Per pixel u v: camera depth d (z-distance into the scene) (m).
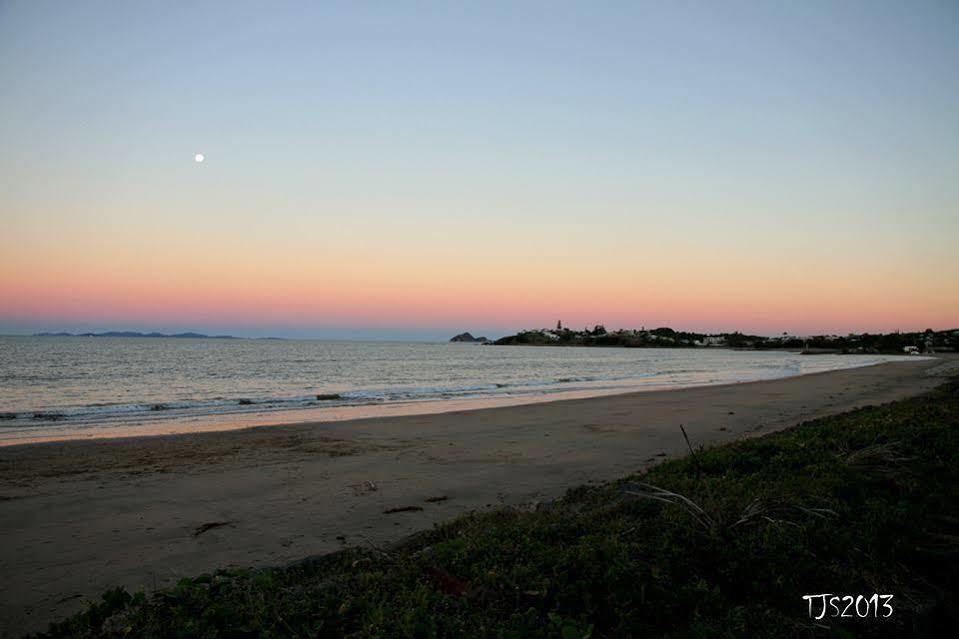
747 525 5.65
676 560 4.96
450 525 6.71
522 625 3.81
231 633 3.75
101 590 5.32
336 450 12.85
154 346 115.56
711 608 4.34
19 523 7.35
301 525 7.34
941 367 62.12
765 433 15.31
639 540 5.54
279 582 4.79
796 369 64.12
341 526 7.31
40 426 16.92
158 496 8.73
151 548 6.46
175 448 12.89
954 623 4.14
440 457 12.10
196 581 4.40
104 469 10.61
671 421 18.08
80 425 17.14
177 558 6.15
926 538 5.49
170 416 19.48
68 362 50.53
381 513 7.93
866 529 5.59
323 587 4.81
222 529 7.17
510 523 6.46
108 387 30.73
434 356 93.38
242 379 38.19
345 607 4.11
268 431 15.63
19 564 5.96
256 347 128.00
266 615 3.97
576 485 9.57
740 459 9.02
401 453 12.54
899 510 6.03
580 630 3.79
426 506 8.29
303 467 10.97
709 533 5.42
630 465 11.32
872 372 51.69
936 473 7.64
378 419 18.36
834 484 7.11
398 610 4.16
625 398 26.05
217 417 19.27
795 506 6.07
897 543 5.23
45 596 5.19
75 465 10.94
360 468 10.94
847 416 15.48
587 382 40.59
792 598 4.51
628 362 87.31
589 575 4.61
